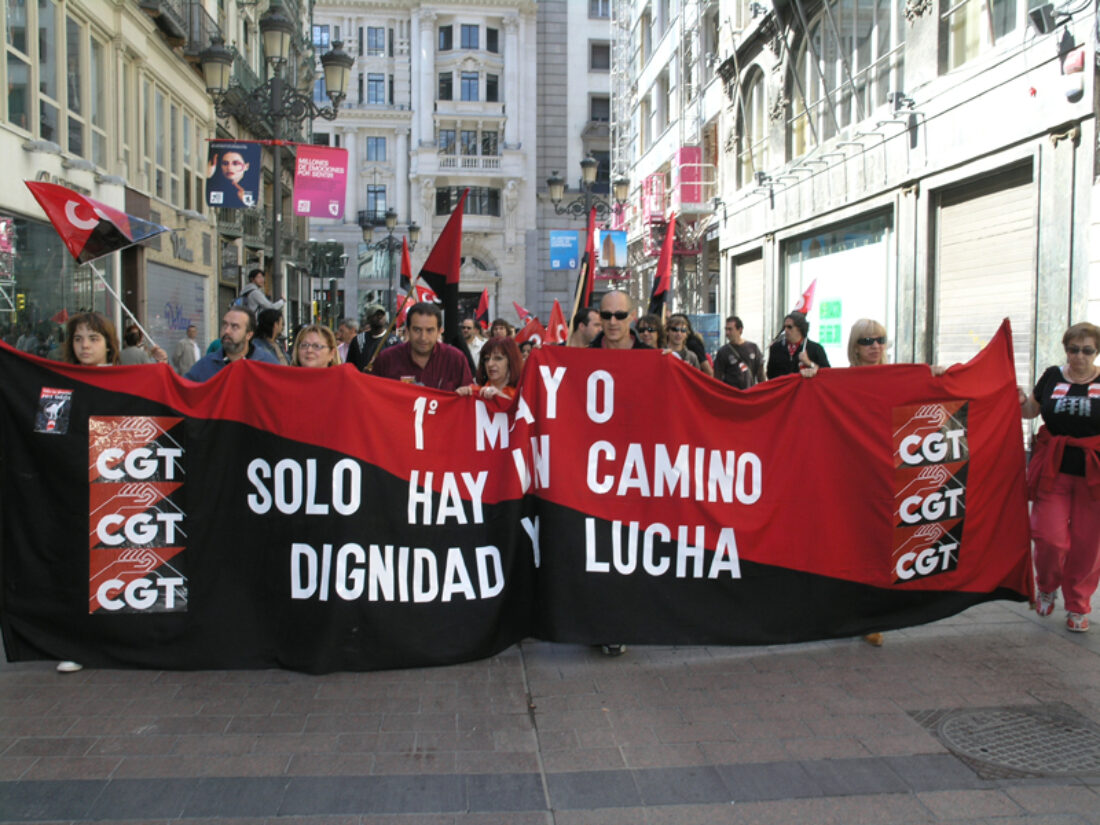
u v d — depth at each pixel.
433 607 4.66
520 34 47.41
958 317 11.75
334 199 12.55
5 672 4.54
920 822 3.21
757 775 3.53
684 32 25.55
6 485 4.49
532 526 4.86
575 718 4.04
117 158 15.02
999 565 5.24
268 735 3.84
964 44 11.49
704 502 4.86
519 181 47.66
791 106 17.69
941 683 4.45
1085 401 5.09
